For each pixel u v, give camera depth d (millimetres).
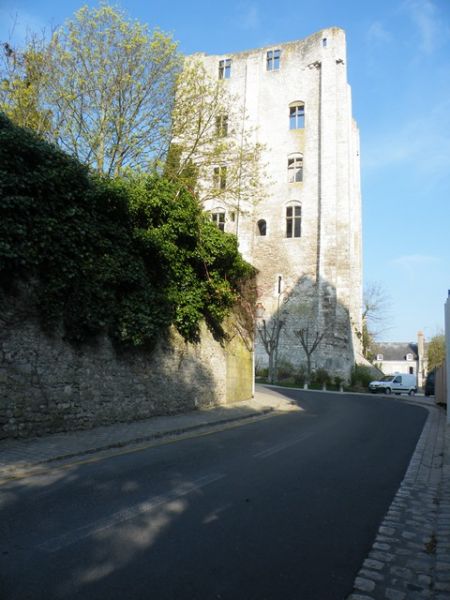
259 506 5387
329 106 41531
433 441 10844
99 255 10750
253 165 21266
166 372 13266
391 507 5660
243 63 45281
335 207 40156
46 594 3264
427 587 3676
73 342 10094
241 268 16453
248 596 3355
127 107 16641
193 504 5363
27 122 15234
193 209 13766
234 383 17422
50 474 6727
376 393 36531
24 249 8812
